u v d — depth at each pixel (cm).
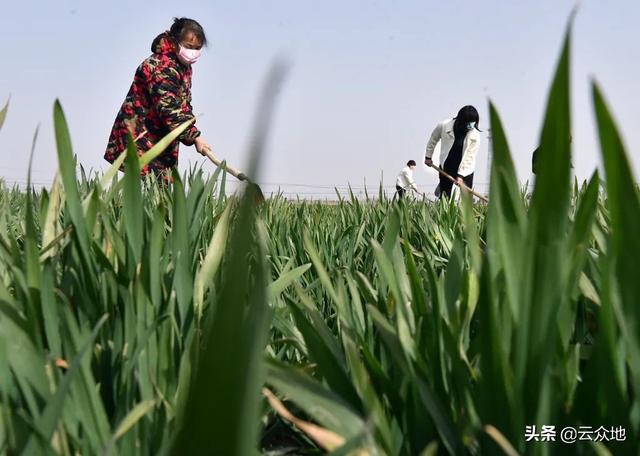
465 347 132
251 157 40
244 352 46
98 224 170
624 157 72
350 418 95
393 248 158
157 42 520
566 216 84
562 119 75
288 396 93
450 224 337
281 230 304
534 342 90
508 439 94
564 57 68
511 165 90
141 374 121
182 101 518
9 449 92
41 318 128
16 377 104
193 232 181
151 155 175
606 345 90
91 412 105
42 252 148
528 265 89
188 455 47
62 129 131
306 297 135
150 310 130
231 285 46
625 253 79
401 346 112
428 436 110
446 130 942
